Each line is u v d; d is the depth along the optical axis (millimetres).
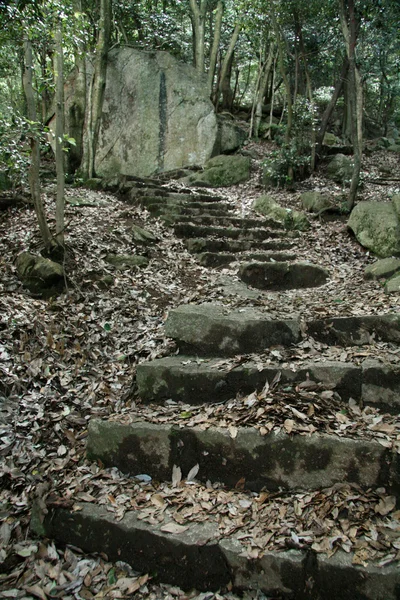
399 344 2959
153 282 4605
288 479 2146
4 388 2963
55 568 1959
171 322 3078
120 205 6727
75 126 9242
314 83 13461
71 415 2814
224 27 13109
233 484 2225
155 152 9156
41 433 2686
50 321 3662
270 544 1845
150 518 2035
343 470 2088
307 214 6902
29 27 3768
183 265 5117
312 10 8344
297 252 5648
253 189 8195
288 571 1770
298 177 8656
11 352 3252
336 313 3393
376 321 3035
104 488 2252
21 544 2080
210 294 4227
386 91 14523
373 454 2061
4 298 3842
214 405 2562
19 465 2479
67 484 2291
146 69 9281
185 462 2301
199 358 2922
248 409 2410
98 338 3605
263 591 1798
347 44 6508
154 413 2541
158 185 7801
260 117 12656
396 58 11641
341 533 1847
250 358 2770
